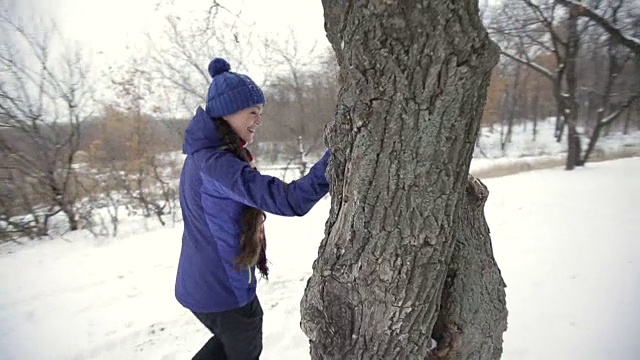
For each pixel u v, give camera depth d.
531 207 7.37
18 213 9.76
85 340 3.69
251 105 1.78
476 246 1.59
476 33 1.12
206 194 1.71
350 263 1.40
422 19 1.09
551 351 2.76
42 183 9.91
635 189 8.67
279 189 1.48
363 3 1.15
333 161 1.40
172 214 10.74
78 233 9.48
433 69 1.13
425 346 1.47
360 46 1.19
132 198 10.75
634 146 19.83
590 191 8.73
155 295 4.58
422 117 1.20
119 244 7.15
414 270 1.35
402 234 1.31
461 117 1.23
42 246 8.26
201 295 1.85
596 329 2.98
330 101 13.32
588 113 21.38
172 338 3.59
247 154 1.85
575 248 4.87
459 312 1.54
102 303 4.47
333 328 1.49
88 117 10.88
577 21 13.78
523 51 15.80
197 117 1.77
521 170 14.64
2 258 7.05
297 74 13.38
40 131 10.07
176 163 11.68
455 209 1.35
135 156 10.84
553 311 3.32
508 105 31.81
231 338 1.94
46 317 4.21
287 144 13.88
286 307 3.95
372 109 1.23
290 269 5.04
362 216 1.34
